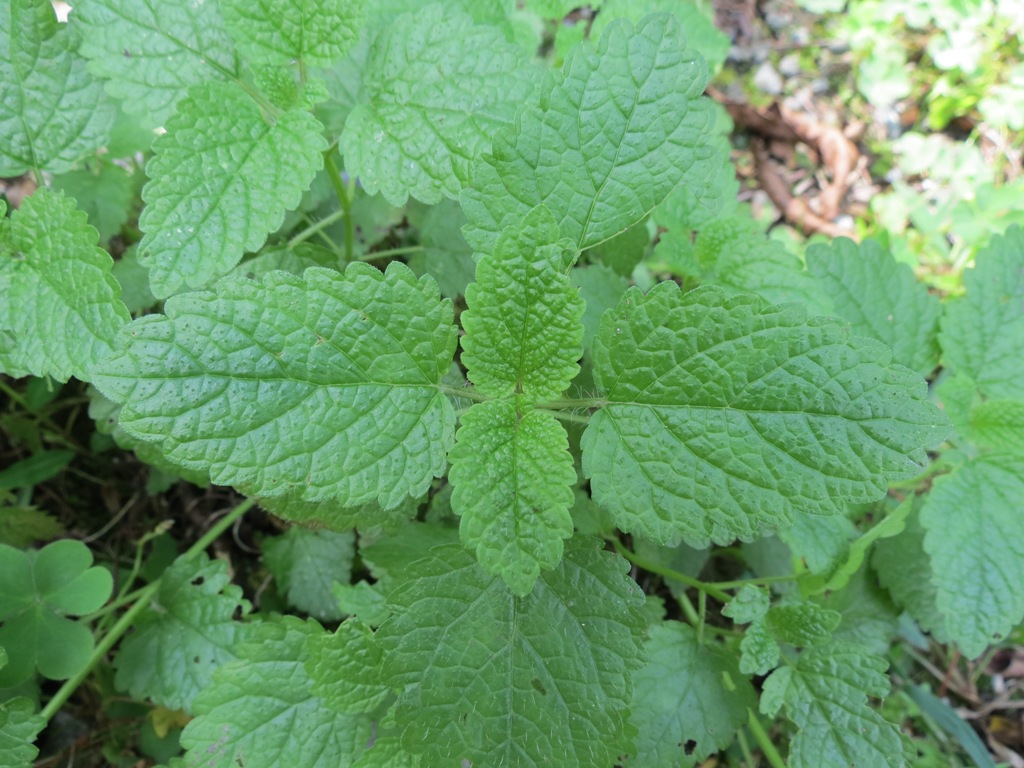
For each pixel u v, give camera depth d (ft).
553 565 0.44
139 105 0.56
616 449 0.48
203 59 0.57
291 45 0.56
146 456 0.71
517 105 0.56
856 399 0.44
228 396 0.42
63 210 0.56
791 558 0.86
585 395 0.62
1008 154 1.24
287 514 0.55
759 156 1.26
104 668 0.77
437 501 0.70
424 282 0.46
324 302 0.45
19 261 0.57
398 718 0.46
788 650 0.84
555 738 0.47
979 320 0.77
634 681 0.62
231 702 0.58
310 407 0.44
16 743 0.56
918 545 0.78
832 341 0.45
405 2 0.73
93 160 0.76
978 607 0.68
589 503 0.73
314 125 0.56
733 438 0.46
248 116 0.55
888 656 0.91
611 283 0.75
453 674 0.47
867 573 0.79
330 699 0.55
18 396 0.82
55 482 0.87
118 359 0.41
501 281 0.46
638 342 0.47
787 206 1.22
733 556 0.92
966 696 0.94
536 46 0.84
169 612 0.71
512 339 0.47
